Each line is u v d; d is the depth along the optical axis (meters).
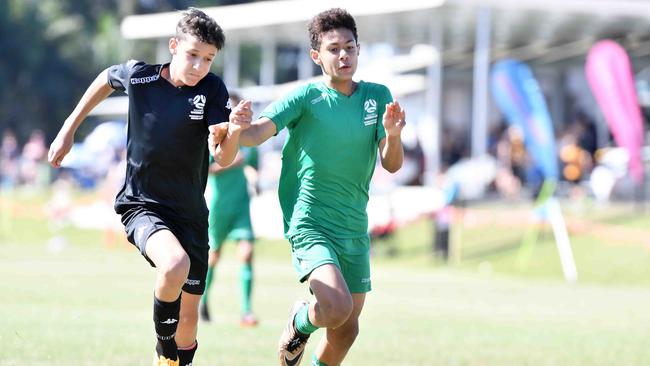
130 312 32.75
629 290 47.91
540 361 24.64
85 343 25.20
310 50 18.88
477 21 73.25
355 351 25.66
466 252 59.59
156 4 166.00
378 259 61.81
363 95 18.69
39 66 159.00
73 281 42.97
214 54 17.64
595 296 44.31
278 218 65.31
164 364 17.80
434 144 74.19
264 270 53.78
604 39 85.56
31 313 31.20
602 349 26.98
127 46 156.88
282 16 81.75
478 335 29.56
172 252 17.11
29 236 73.75
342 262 18.48
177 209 18.33
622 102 55.66
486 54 71.69
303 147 18.47
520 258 56.75
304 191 18.53
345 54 18.19
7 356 22.64
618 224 59.38
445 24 78.56
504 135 80.75
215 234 31.25
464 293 44.00
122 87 18.44
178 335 19.03
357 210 18.59
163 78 18.17
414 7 71.19
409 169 69.00
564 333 30.53
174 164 18.16
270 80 94.94
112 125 118.31
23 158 124.44
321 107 18.39
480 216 63.41
